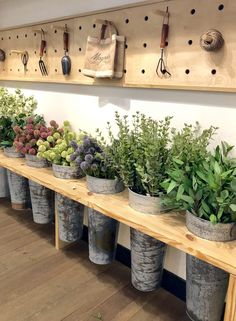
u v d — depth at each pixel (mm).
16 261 1946
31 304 1597
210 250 1109
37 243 2164
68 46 1974
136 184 1477
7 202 2795
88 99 2021
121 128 1470
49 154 1825
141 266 1577
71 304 1613
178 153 1315
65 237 1999
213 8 1312
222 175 1119
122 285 1784
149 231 1262
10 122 2299
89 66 1755
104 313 1568
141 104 1728
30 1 2244
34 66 2266
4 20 2531
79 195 1585
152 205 1375
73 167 1787
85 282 1791
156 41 1531
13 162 2133
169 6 1453
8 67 2514
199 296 1351
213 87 1365
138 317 1558
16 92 2479
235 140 1391
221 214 1127
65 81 2041
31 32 2215
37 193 2135
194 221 1205
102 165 1590
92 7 1845
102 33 1722
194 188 1181
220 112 1418
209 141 1465
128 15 1624
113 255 1871
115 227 1802
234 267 1013
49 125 2344
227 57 1301
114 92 1854
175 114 1588
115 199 1556
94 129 2025
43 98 2365
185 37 1422
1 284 1729
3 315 1518
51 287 1730
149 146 1306
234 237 1181
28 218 2518
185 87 1460
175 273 1738
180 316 1578
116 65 1688
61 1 2020
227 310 1069
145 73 1609
